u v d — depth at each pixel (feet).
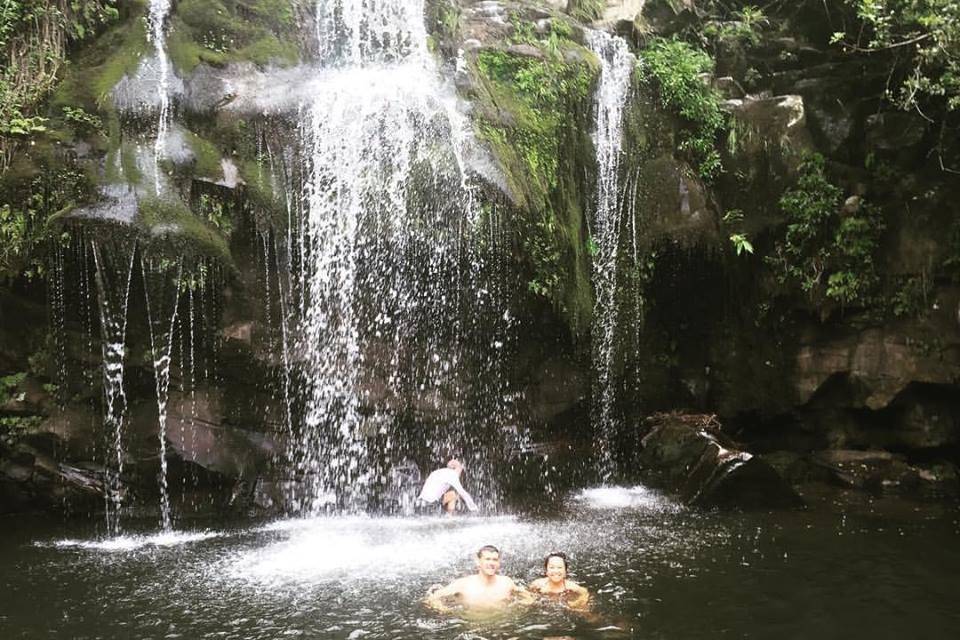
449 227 32.35
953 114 38.75
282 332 31.68
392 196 32.22
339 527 29.09
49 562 24.50
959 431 39.27
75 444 30.96
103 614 20.02
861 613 20.21
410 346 33.71
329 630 18.78
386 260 32.71
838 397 40.88
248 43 33.63
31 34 31.65
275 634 18.60
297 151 31.71
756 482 32.01
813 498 34.17
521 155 34.83
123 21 33.40
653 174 39.55
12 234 28.89
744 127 40.93
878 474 37.29
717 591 21.65
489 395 35.63
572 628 18.85
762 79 44.19
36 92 30.78
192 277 29.25
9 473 30.78
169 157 29.81
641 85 40.75
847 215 39.83
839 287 39.60
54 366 30.81
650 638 18.38
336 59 36.32
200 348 30.83
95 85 30.91
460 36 37.60
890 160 40.11
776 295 41.06
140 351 30.30
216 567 23.90
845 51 39.86
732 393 42.29
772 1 46.42
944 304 38.70
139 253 28.63
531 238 33.94
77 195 28.96
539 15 39.55
